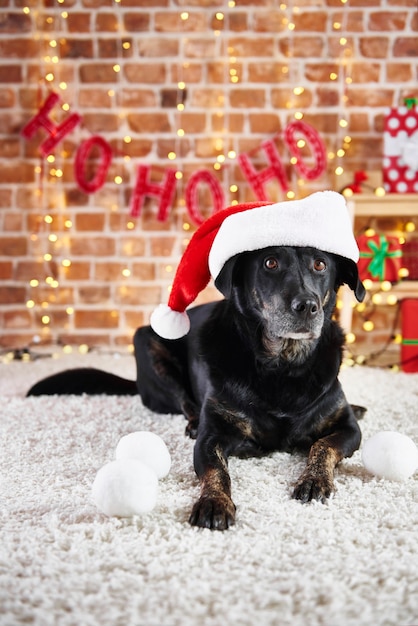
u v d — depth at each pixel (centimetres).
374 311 415
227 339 221
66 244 423
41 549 152
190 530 162
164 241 422
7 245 423
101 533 160
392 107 403
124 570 144
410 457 196
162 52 412
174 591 134
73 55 414
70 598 131
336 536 159
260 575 141
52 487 193
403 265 383
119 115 416
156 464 195
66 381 308
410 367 367
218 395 215
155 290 425
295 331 200
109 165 418
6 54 413
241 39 410
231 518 168
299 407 214
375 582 137
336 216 207
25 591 133
